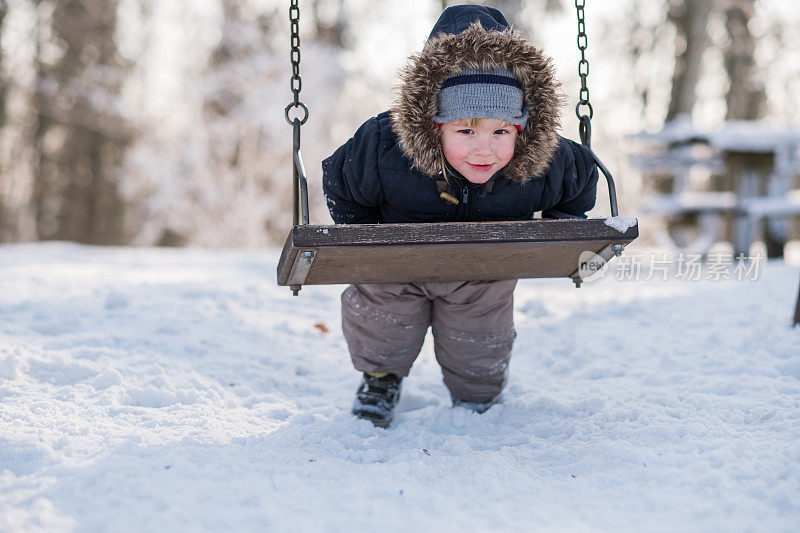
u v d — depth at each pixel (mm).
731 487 1874
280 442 2367
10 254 8758
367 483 1987
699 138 9211
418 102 2330
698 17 18078
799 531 1633
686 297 5027
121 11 21047
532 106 2383
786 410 2398
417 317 2725
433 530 1710
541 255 2344
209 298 5055
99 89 20641
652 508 1819
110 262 8008
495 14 2766
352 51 18906
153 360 3289
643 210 9688
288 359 3695
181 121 18078
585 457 2211
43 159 22906
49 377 2910
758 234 10812
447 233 2100
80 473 1946
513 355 3869
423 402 3184
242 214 16250
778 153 8883
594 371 3330
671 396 2715
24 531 1637
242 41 17359
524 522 1765
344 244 2066
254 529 1684
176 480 1920
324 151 16750
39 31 21047
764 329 3510
